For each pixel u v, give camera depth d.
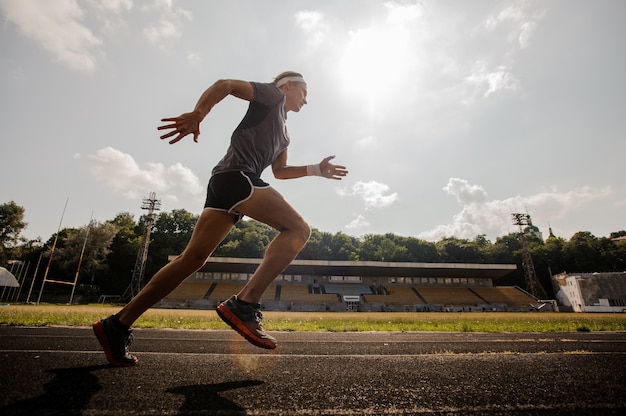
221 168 1.67
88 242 44.38
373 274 42.94
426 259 58.97
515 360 2.18
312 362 2.07
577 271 54.34
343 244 59.53
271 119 1.79
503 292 42.44
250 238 50.78
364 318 12.88
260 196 1.61
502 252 58.19
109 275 47.12
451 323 9.23
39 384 1.34
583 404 1.22
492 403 1.23
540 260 55.78
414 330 6.20
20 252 41.62
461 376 1.68
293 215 1.69
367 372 1.77
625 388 1.45
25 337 3.15
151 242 51.59
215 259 37.38
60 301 37.16
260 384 1.48
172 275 1.61
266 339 1.55
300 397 1.29
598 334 5.18
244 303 1.56
